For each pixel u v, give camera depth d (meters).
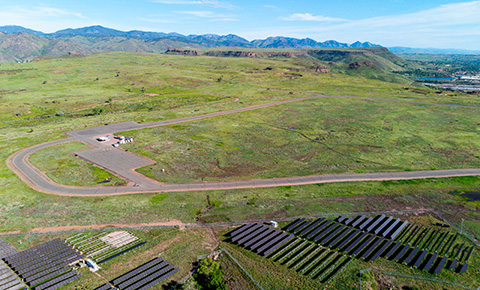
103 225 59.69
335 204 68.19
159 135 119.88
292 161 94.12
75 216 62.78
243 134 122.25
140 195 71.88
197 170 86.81
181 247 53.06
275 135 121.44
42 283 44.75
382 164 91.62
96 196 71.44
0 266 48.38
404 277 46.56
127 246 53.41
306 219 62.16
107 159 94.81
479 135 120.88
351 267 48.69
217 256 51.06
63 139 114.88
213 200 69.50
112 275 46.44
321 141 114.19
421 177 82.25
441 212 65.31
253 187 76.38
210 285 43.62
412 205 68.00
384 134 123.25
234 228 59.09
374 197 71.44
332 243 54.16
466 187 76.50
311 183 78.62
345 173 84.88
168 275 46.16
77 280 45.34
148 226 59.34
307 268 48.38
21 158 95.75
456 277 46.56
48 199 70.00
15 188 75.44
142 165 90.12
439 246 54.00
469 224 60.78
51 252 51.53
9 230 58.25
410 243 54.88
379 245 54.59
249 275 46.75
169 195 71.81
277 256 51.44
